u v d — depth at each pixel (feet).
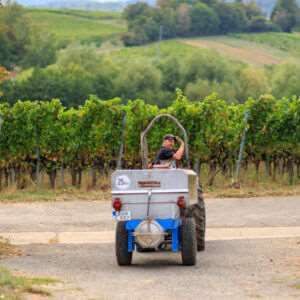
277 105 229.66
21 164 224.33
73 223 167.22
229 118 228.63
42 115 222.07
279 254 127.75
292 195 205.87
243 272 112.47
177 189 116.37
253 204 191.52
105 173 225.76
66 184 231.71
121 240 118.42
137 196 116.98
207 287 100.89
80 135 222.89
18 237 150.20
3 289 91.66
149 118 225.15
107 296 93.91
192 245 116.88
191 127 224.53
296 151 229.45
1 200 200.34
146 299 92.99
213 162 227.20
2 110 222.89
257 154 230.68
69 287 98.53
